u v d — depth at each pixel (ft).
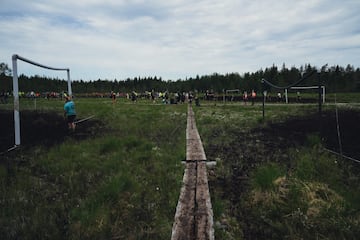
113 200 15.75
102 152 26.96
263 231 13.83
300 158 24.17
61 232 12.84
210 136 37.96
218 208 15.23
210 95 160.25
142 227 13.70
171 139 34.94
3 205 15.05
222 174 21.81
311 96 135.54
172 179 19.61
